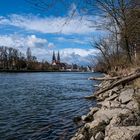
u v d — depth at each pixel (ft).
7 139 45.96
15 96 115.96
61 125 54.24
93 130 36.55
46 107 82.17
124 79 40.63
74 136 42.27
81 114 66.49
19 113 71.46
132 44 56.03
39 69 616.39
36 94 124.67
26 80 251.39
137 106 40.81
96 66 194.80
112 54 117.91
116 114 37.88
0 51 531.50
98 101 76.95
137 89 53.26
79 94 121.39
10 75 376.07
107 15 33.19
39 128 52.80
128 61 76.13
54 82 223.51
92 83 208.13
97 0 29.01
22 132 50.21
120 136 28.45
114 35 47.39
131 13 34.65
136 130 28.76
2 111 75.00
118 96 54.80
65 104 87.40
